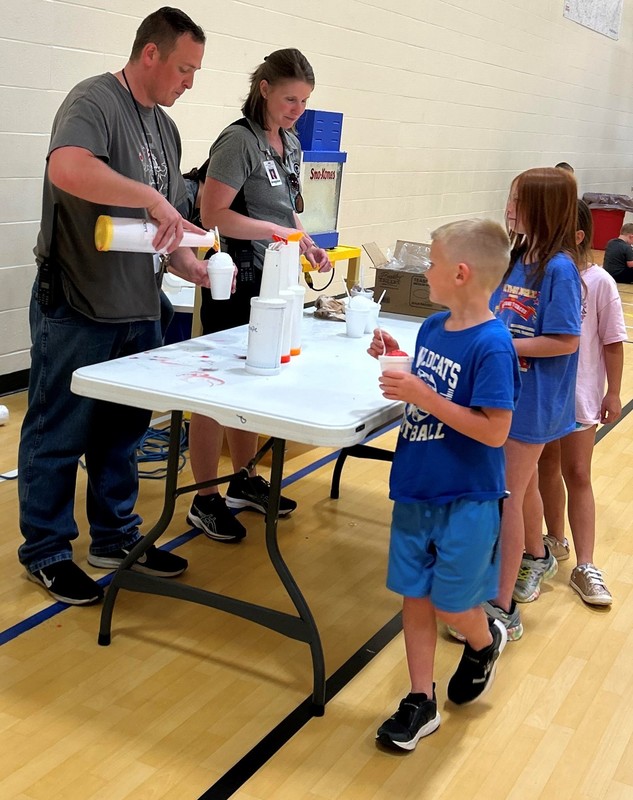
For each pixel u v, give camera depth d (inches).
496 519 74.0
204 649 88.7
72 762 70.4
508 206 91.7
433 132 295.6
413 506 74.4
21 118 154.9
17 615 91.6
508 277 90.7
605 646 95.8
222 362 89.4
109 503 99.7
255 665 86.6
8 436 142.9
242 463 121.0
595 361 104.6
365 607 100.0
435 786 71.3
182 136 191.9
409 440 74.6
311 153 189.9
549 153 398.3
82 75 163.9
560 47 377.7
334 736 76.6
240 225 106.3
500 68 330.0
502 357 69.9
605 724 81.6
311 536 117.4
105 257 86.9
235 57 200.4
